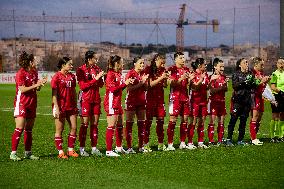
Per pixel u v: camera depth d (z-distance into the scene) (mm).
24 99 9109
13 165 8523
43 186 6949
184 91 10539
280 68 11852
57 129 9430
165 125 15859
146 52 61781
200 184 7051
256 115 11258
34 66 9281
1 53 61062
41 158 9336
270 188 6828
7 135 13094
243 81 10789
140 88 10094
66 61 9344
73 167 8336
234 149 10328
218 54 57750
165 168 8242
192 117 10812
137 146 11273
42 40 62125
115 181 7242
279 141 11703
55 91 9305
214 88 11016
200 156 9438
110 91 9633
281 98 11695
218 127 11305
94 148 9961
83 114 9750
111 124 9672
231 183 7121
